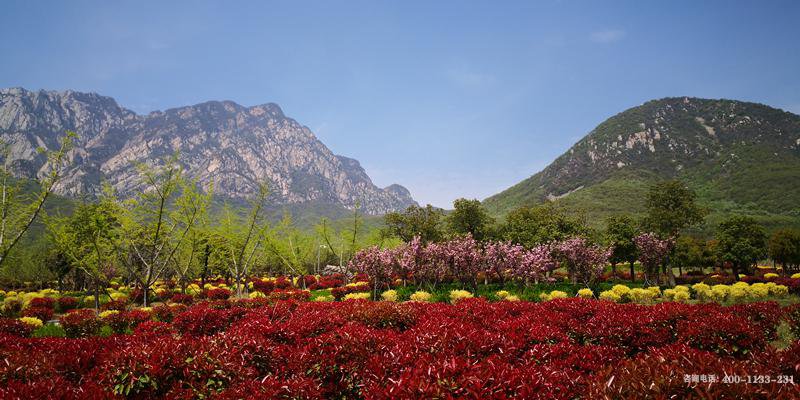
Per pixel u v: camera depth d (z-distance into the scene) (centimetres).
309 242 4656
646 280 2903
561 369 496
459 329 652
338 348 603
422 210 4294
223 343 619
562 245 2411
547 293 2147
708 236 7406
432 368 395
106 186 2317
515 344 648
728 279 3119
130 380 506
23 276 4400
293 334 827
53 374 561
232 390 480
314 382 507
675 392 350
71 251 2236
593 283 2638
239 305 1655
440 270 2523
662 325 869
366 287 2800
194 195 2391
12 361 554
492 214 15575
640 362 417
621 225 3656
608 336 811
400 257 2559
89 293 3334
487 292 2278
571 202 11938
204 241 3080
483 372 389
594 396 360
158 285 3475
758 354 511
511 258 2362
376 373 491
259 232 3116
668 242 2866
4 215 1797
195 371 527
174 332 1143
